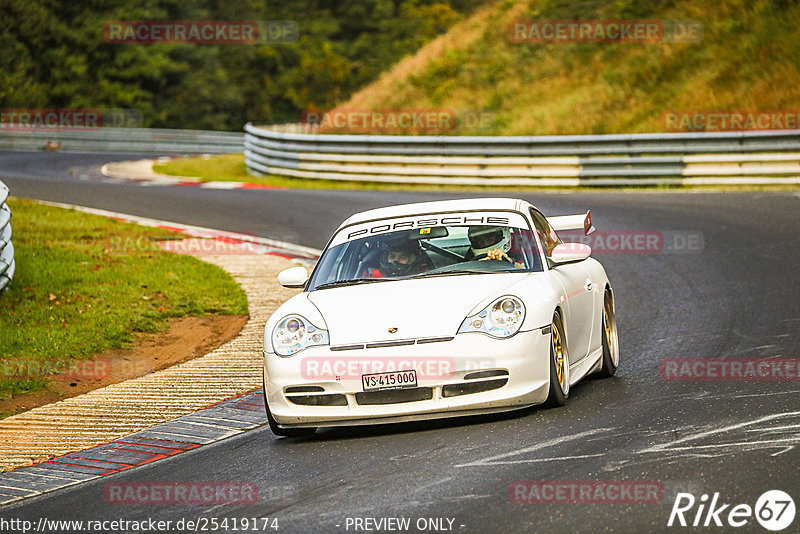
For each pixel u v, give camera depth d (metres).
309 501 17.77
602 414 22.14
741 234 52.34
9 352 34.12
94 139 157.25
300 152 95.75
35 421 27.03
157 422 26.33
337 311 23.34
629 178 78.44
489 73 115.12
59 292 42.38
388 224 27.22
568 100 104.06
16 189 89.88
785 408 21.30
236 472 20.70
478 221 26.53
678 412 21.75
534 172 81.81
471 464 18.94
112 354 35.09
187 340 37.41
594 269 28.36
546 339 22.59
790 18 99.81
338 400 22.28
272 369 22.86
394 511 16.52
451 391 21.98
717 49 101.56
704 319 34.53
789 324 32.03
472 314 22.41
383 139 89.00
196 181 98.12
